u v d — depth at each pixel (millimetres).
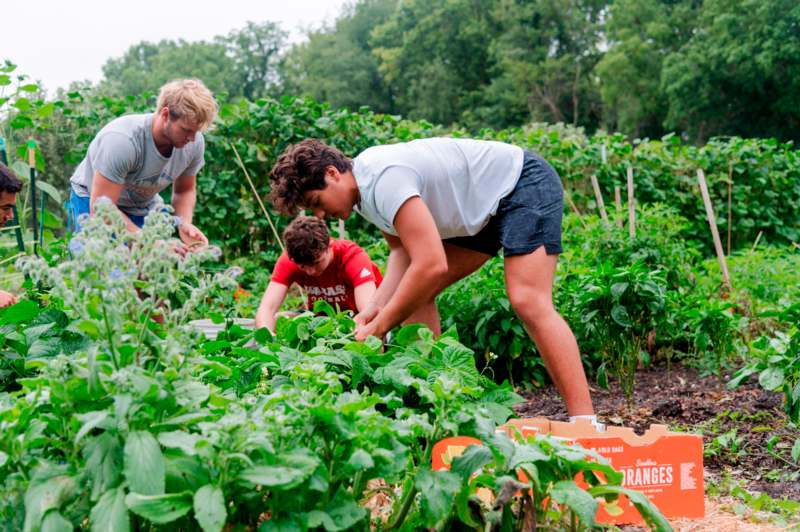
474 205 3230
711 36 36781
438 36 56875
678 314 5199
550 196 3221
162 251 1847
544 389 5230
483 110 52406
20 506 1775
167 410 1829
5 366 2963
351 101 62906
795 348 3545
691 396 4777
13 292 5500
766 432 3828
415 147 3211
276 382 2562
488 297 5199
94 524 1582
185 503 1615
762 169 11281
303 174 3057
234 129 8359
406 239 3018
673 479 2402
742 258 8117
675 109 38094
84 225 1842
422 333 2895
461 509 1947
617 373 4688
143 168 4293
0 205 3758
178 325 1979
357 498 1923
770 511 2787
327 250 4227
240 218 8562
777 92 36281
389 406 2457
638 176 10523
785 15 33719
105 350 1906
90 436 1762
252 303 6957
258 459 1736
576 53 52781
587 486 2264
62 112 8227
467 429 1977
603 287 4441
